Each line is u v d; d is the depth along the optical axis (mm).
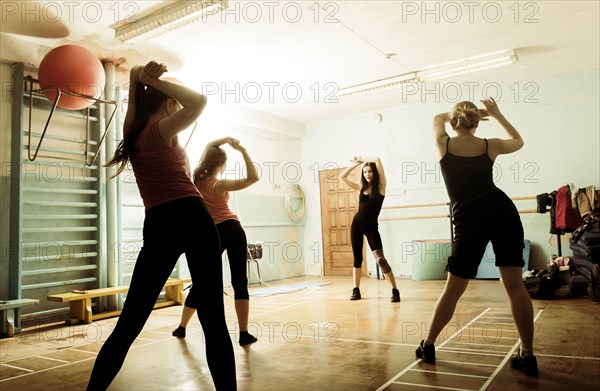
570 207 5078
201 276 1410
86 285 4316
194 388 1943
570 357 2166
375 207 4430
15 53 3969
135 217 5012
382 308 3928
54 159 4199
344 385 1896
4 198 3838
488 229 2018
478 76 5961
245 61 5012
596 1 3934
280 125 7434
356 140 7516
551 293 4086
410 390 1796
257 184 7035
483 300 4164
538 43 4867
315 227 7844
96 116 4516
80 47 3688
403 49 4871
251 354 2459
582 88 5867
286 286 6172
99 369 1318
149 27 3855
